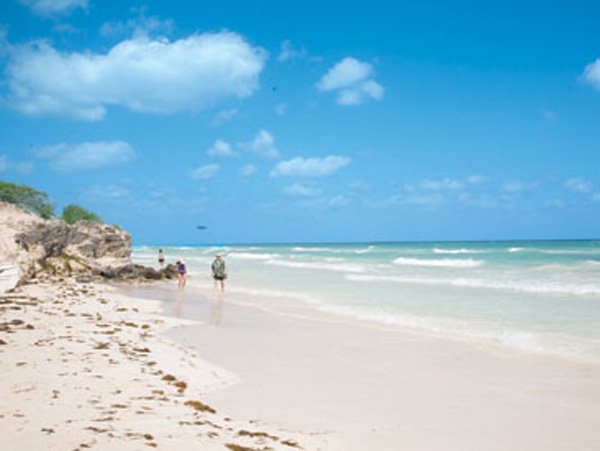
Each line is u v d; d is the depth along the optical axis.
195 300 20.62
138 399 6.11
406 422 6.34
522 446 5.59
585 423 6.41
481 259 40.59
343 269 36.69
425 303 17.81
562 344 11.03
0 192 37.78
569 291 19.22
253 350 10.85
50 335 9.75
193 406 6.23
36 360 7.48
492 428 6.18
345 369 9.28
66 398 5.63
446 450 5.38
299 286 25.36
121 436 4.35
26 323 10.95
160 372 7.86
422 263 39.75
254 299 20.83
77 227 29.08
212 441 4.66
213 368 8.93
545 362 9.71
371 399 7.38
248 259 60.81
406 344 11.55
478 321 14.09
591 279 22.78
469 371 9.19
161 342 10.87
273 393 7.54
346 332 13.13
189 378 7.92
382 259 49.72
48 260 25.77
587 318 13.95
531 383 8.35
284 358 10.12
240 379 8.30
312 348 11.14
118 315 14.40
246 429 5.56
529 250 56.84
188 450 4.23
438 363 9.82
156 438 4.46
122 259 30.83
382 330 13.34
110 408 5.46
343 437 5.66
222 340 11.90
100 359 8.08
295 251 88.94
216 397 7.16
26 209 39.44
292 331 13.30
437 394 7.73
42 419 4.64
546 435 5.96
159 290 24.67
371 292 21.58
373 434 5.82
